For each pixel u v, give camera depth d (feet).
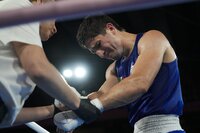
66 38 19.61
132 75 6.01
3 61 5.24
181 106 6.88
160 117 6.60
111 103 5.76
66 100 5.32
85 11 3.04
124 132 25.07
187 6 18.45
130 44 6.96
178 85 6.91
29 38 5.22
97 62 21.27
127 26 19.39
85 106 5.57
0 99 5.29
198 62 23.04
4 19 3.05
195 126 24.80
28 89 5.50
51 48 20.39
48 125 22.85
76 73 20.92
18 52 5.19
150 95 6.70
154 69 6.10
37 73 4.97
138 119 6.82
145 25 19.29
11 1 5.49
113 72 7.74
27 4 5.60
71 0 3.05
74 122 5.84
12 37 5.14
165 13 18.78
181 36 20.97
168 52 6.75
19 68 5.32
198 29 20.22
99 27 6.98
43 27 5.97
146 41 6.64
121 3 2.97
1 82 5.16
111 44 7.00
